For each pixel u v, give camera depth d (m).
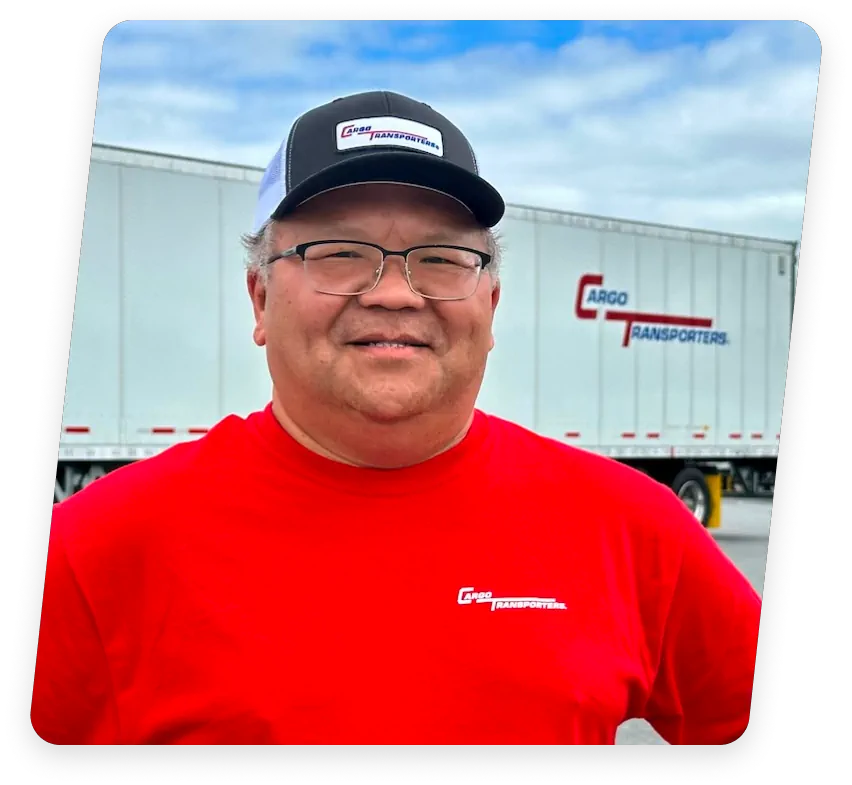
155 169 7.36
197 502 1.41
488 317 1.48
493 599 1.39
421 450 1.43
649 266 10.21
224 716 1.31
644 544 1.53
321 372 1.38
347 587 1.37
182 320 7.45
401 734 1.32
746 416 11.02
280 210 1.40
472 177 1.39
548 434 9.44
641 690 1.49
